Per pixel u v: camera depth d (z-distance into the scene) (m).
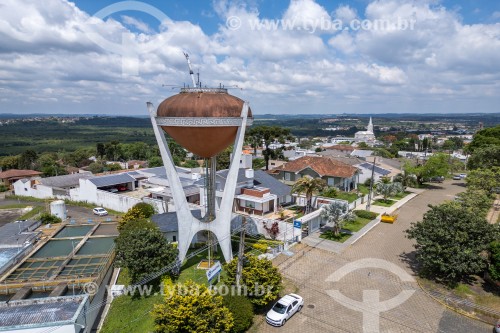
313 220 41.75
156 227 35.44
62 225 48.53
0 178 80.75
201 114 28.95
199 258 35.88
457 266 27.45
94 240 42.59
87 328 26.06
